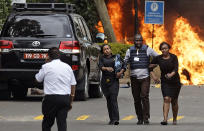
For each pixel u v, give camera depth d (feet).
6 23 117.19
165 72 87.71
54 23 116.47
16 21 117.19
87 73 119.75
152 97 129.39
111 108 87.51
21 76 114.62
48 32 115.55
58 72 66.49
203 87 161.17
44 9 119.85
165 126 84.99
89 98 127.54
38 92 79.82
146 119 87.92
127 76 173.58
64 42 114.52
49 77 66.39
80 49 115.14
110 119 87.81
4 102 115.24
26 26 116.57
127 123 88.74
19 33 116.16
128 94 136.15
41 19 116.88
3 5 173.99
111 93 87.61
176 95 87.40
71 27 115.96
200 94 138.21
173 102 87.76
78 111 102.12
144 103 88.07
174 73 86.89
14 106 108.37
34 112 99.91
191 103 117.29
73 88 67.51
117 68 88.12
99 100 122.01
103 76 88.28
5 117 93.71
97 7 202.90
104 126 84.69
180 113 101.14
